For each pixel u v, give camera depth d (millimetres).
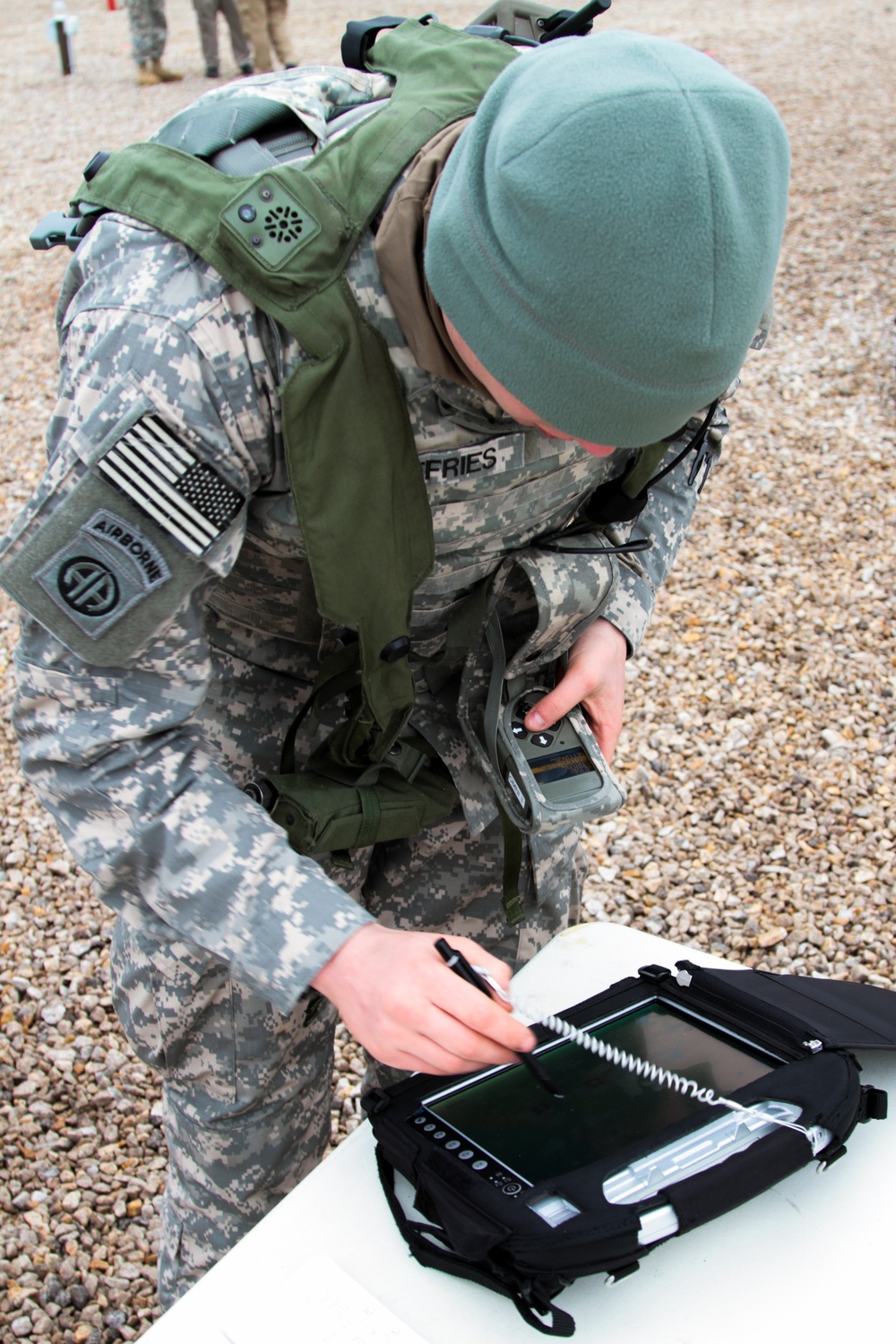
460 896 1412
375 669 1061
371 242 932
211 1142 1297
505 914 1349
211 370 885
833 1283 872
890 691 2961
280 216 882
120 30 10977
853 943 2336
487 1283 852
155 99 8180
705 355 798
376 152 939
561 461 1096
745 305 797
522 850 1367
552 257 764
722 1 9961
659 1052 1035
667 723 2889
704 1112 923
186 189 908
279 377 913
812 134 6465
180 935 1002
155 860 957
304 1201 956
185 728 987
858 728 2863
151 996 1230
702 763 2771
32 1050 2139
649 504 1412
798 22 9055
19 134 7539
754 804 2662
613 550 1227
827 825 2609
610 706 1335
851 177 5832
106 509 877
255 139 987
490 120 829
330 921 932
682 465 1430
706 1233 910
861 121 6629
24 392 4457
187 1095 1282
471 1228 842
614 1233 818
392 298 927
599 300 767
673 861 2533
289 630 1194
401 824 1189
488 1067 962
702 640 3146
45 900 2469
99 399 874
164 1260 1421
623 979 1127
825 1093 931
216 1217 1348
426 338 924
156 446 872
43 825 2660
